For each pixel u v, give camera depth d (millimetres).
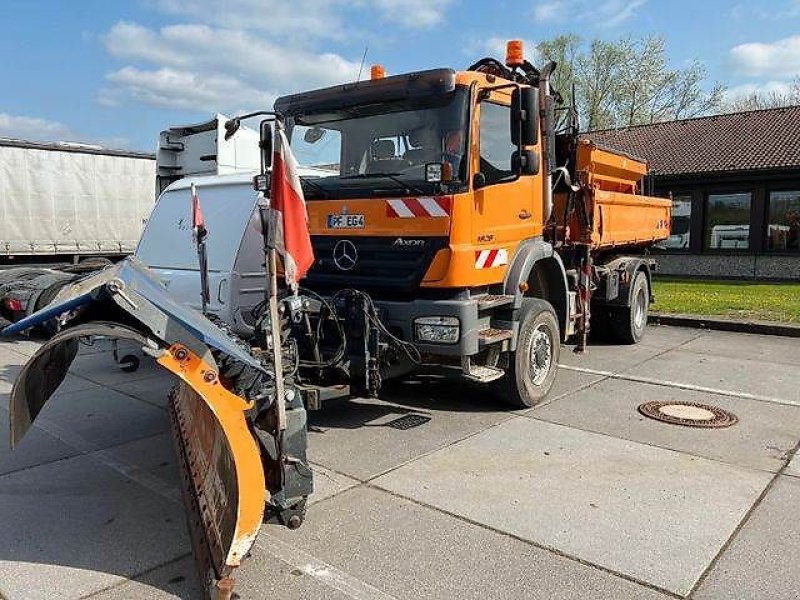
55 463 5316
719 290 16484
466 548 3846
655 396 7102
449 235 5520
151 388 7742
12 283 11375
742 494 4570
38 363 3375
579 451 5422
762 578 3512
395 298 5914
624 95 38750
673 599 3326
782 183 19609
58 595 3406
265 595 3373
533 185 6656
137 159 16516
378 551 3814
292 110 6535
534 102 5891
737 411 6516
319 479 4879
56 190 15055
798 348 9758
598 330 10289
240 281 8055
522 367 6488
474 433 5914
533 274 7238
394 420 6328
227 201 8758
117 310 3541
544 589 3420
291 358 4871
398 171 5891
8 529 4148
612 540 3934
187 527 4059
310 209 6301
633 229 9992
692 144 22531
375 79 6113
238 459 3225
